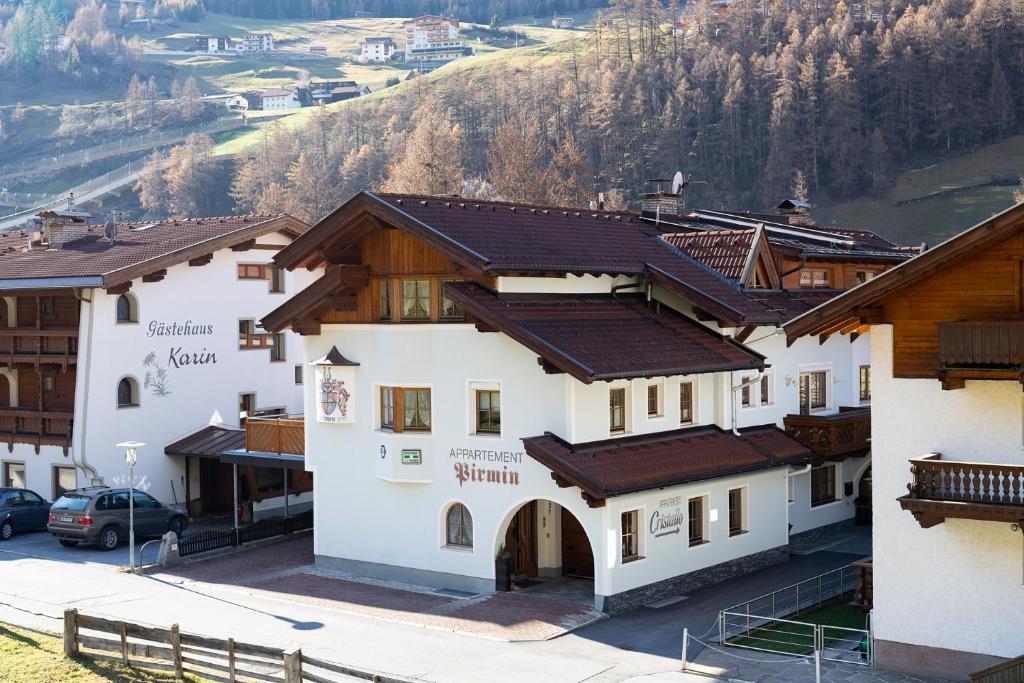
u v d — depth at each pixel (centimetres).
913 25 17125
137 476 4088
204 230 4488
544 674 2292
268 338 4591
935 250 2173
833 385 3903
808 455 3453
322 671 2288
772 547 3394
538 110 18462
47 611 2761
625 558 2847
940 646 2252
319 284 3212
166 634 2228
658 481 2834
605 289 3309
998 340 2114
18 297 4278
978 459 2209
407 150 11956
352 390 3225
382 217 3014
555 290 3127
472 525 3027
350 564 3266
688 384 3256
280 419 3806
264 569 3322
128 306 4103
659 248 3638
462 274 3011
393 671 2306
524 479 2903
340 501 3288
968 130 16550
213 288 4359
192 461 4269
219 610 2823
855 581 3080
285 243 4631
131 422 4078
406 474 3095
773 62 17150
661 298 3441
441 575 3072
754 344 3481
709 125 17012
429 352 3072
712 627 2670
